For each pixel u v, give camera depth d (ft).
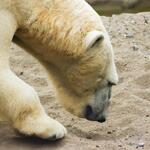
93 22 32.89
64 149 32.42
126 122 36.88
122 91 41.01
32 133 32.12
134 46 49.98
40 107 32.58
